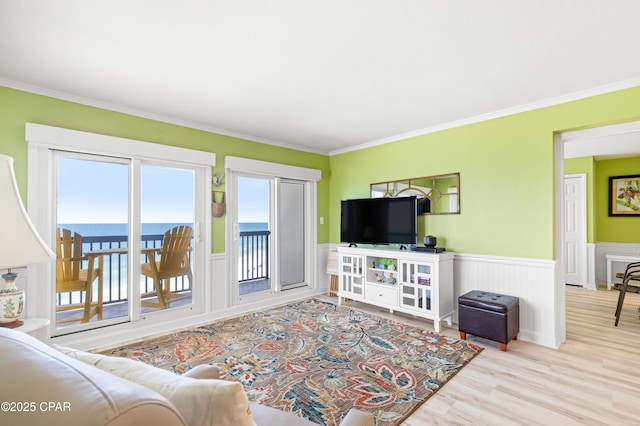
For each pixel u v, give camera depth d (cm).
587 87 259
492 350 271
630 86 243
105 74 236
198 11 163
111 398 43
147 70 229
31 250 130
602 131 271
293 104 299
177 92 270
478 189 331
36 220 259
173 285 339
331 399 197
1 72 232
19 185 250
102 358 77
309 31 182
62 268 276
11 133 247
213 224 369
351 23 174
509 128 309
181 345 283
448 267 334
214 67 225
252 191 418
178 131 342
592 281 518
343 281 421
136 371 72
